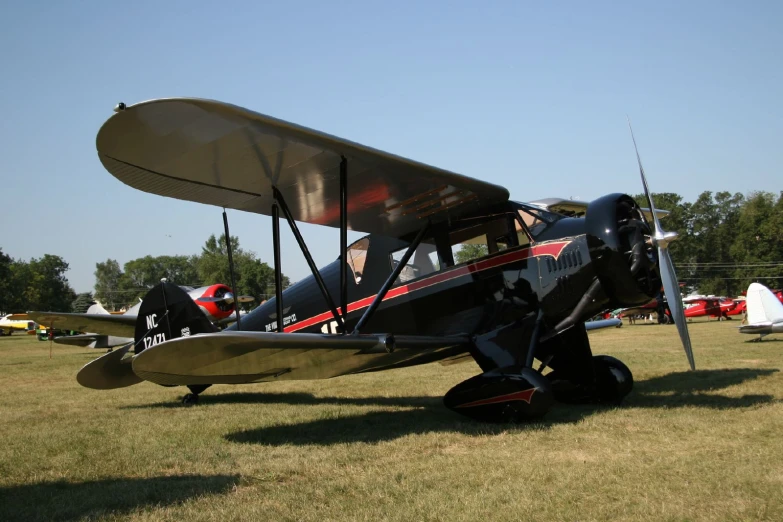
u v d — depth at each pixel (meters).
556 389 7.48
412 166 6.27
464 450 5.03
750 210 75.00
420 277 7.66
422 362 7.75
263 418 7.11
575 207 8.57
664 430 5.34
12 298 93.44
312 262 6.73
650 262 6.46
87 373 8.27
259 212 7.47
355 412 7.44
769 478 3.82
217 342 5.31
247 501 3.80
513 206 7.20
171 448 5.55
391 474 4.27
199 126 5.07
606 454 4.62
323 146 5.72
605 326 9.83
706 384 8.37
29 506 3.89
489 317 6.99
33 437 6.32
